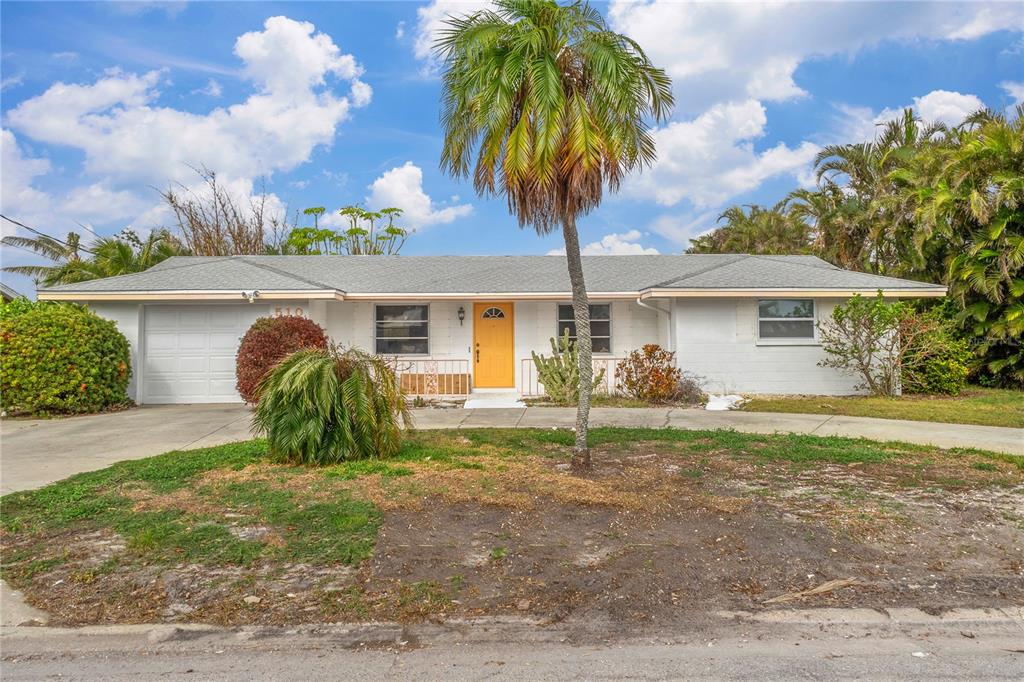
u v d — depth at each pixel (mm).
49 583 4223
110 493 6129
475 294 14641
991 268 15000
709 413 11711
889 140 22484
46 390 11375
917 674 3203
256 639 3596
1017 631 3689
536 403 13633
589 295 14586
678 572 4352
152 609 3896
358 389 7359
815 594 4105
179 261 17188
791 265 16078
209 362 13898
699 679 3154
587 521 5289
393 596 4055
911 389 14117
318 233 31031
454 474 6691
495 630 3689
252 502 5758
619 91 6273
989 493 6125
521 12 6535
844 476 6773
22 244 26203
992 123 15273
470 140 7094
